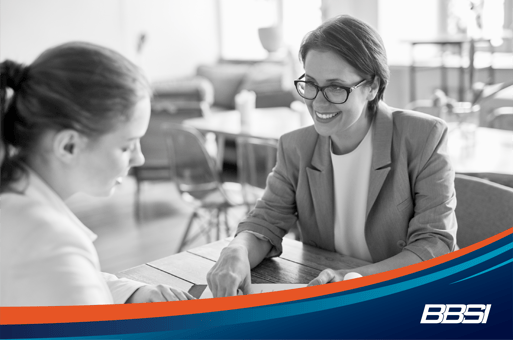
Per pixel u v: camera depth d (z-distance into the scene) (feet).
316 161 5.05
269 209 5.19
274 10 22.93
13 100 2.43
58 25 21.43
